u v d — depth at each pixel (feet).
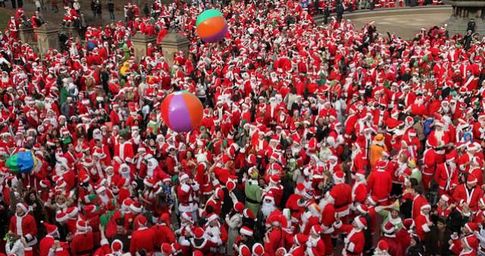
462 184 38.83
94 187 41.83
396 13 154.81
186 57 90.89
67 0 147.33
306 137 50.39
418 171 41.91
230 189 39.88
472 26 111.96
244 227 33.88
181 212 39.19
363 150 48.26
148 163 42.68
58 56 83.92
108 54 92.48
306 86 67.15
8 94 64.69
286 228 33.42
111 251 32.35
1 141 49.01
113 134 50.47
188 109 47.21
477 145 42.86
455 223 34.88
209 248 34.30
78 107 61.57
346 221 37.55
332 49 88.99
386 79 70.38
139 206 35.53
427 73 77.10
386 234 33.58
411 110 56.13
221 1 151.43
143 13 153.28
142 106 64.18
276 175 39.19
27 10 141.79
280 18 119.96
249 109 57.52
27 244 35.06
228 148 47.80
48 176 45.75
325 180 39.42
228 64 77.92
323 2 147.74
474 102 59.06
